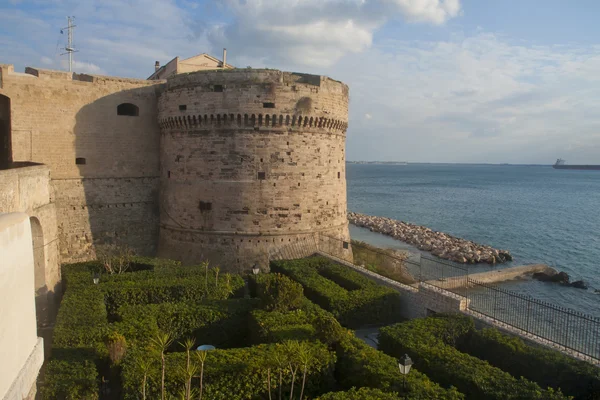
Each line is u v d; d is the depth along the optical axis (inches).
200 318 954.7
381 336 828.6
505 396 600.4
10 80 1449.3
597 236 3499.0
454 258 2509.8
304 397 677.9
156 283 1145.4
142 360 642.8
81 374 666.8
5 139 1560.0
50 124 1530.5
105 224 1648.6
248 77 1489.9
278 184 1535.4
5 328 307.9
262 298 968.9
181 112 1558.8
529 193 7711.6
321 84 1578.5
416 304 1090.1
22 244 347.6
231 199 1521.9
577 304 1770.4
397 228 3435.0
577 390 654.5
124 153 1673.2
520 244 3181.6
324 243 1635.1
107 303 1079.0
